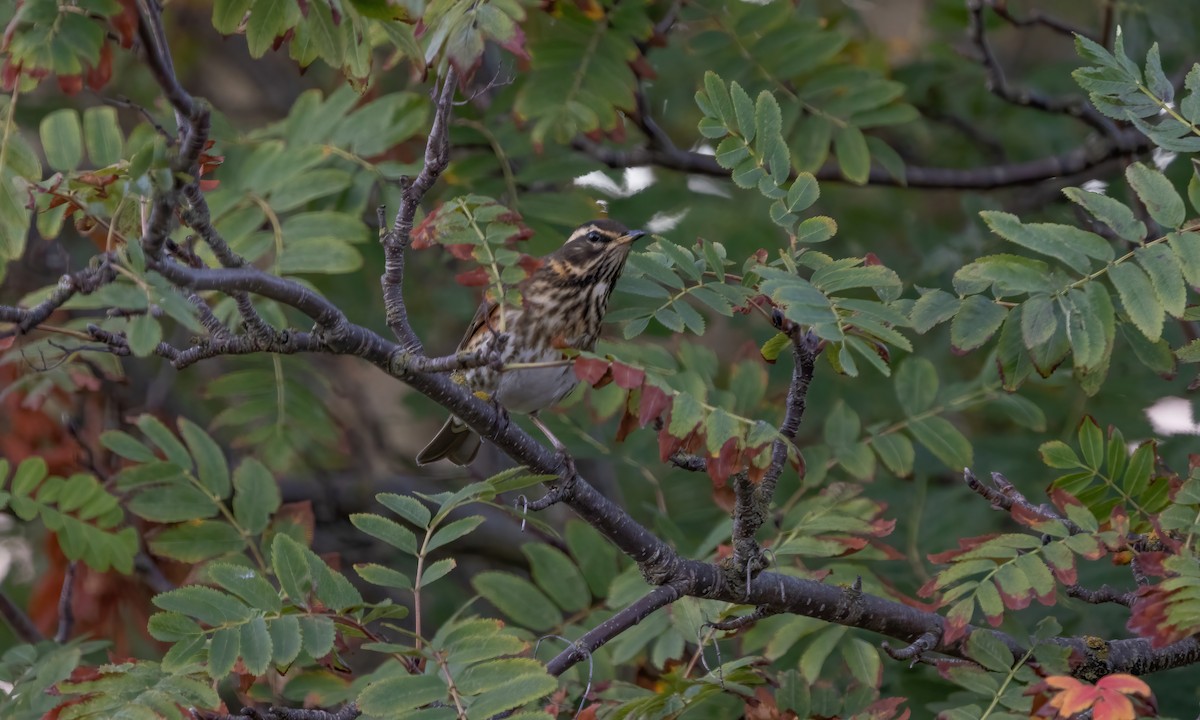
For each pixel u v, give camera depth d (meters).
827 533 10.09
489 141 13.32
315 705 9.82
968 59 16.61
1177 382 12.38
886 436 11.49
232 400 16.25
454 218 8.23
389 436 19.45
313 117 12.80
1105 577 11.39
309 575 7.50
